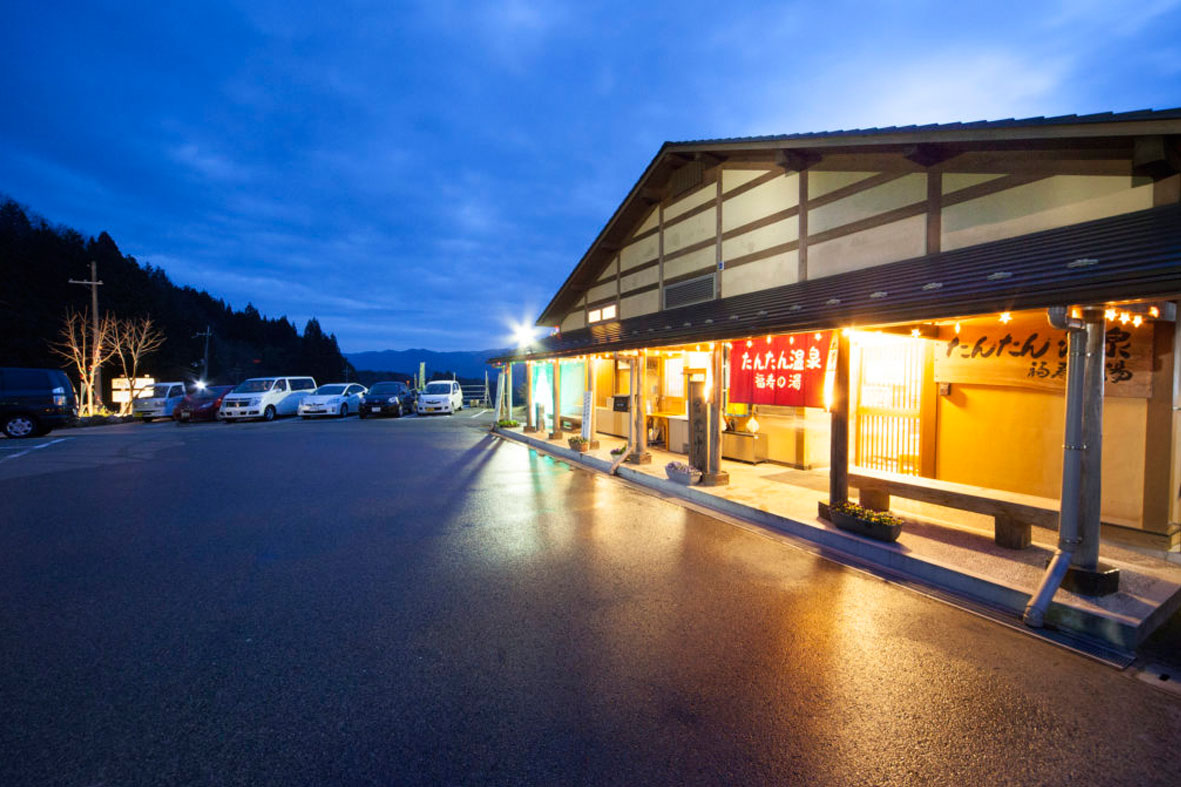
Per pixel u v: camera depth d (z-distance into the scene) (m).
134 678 2.82
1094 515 3.63
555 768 2.17
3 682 2.78
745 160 8.95
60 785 2.06
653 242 11.37
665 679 2.83
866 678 2.85
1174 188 4.39
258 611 3.66
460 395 26.41
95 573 4.36
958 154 6.05
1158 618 3.42
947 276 5.05
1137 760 2.25
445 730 2.40
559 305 15.31
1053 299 3.57
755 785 2.09
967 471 5.98
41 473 8.91
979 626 3.47
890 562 4.54
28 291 40.34
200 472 9.05
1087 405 3.61
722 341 6.97
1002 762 2.23
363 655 3.07
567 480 8.52
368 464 9.98
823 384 5.68
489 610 3.69
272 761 2.20
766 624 3.49
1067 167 5.12
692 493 7.11
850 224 7.24
